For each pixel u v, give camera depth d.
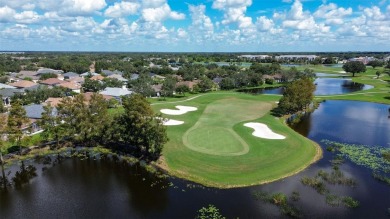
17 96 105.25
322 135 71.19
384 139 68.00
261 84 170.62
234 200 40.75
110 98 105.44
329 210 38.03
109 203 40.59
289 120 85.94
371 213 37.41
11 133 57.75
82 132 62.00
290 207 38.44
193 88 144.38
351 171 50.34
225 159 53.72
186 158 54.34
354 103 114.06
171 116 84.69
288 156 55.25
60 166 54.28
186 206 39.28
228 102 107.75
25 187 46.22
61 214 38.28
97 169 52.62
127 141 59.94
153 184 46.12
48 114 63.69
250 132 68.94
